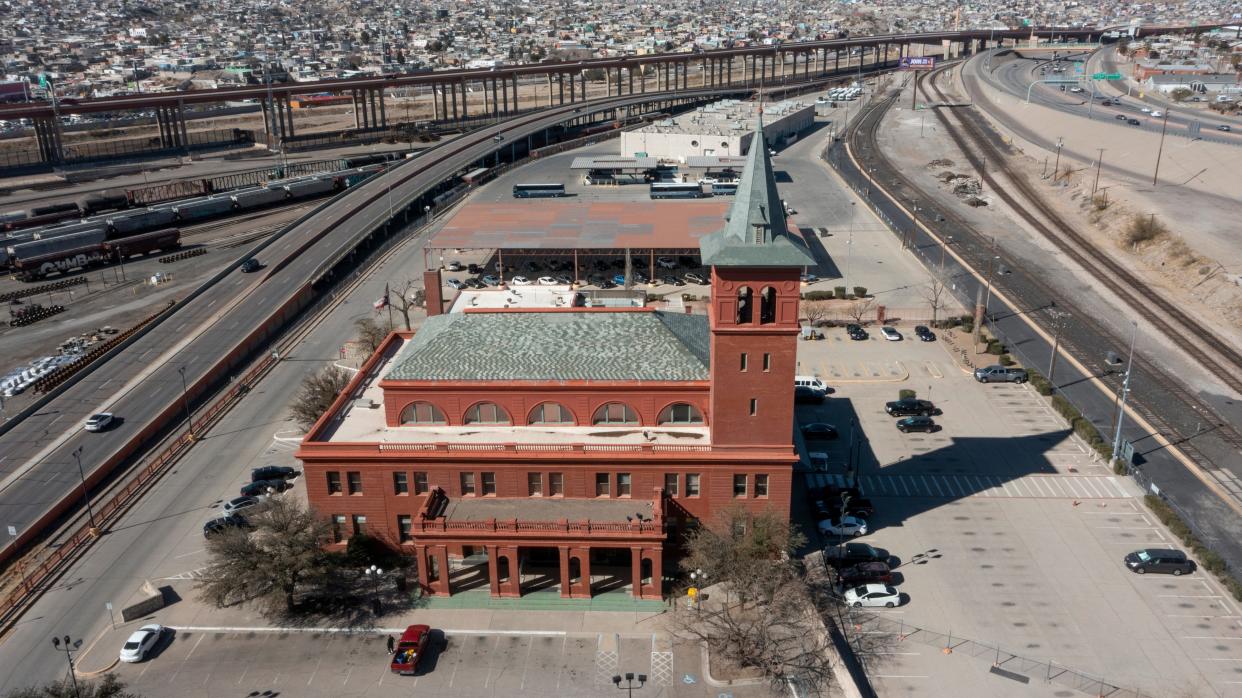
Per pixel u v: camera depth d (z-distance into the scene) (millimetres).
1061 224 198000
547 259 174500
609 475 78938
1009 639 70688
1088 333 136250
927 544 83438
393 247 185750
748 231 71875
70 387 119875
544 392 81375
